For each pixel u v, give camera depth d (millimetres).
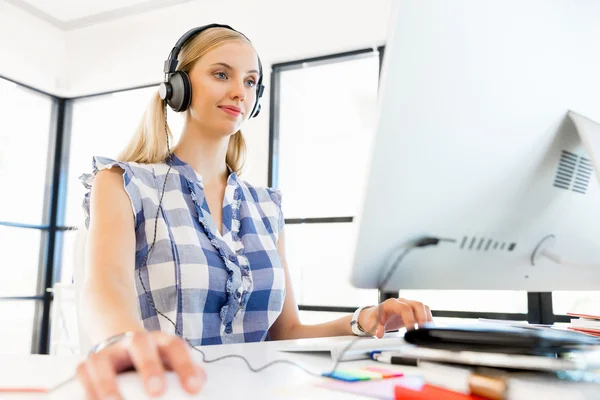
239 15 3646
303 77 3832
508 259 507
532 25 458
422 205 432
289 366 453
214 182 1092
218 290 931
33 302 4168
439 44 403
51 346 3969
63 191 4352
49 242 4285
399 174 413
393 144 403
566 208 526
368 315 747
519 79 454
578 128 488
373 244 430
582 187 527
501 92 444
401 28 387
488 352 404
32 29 3934
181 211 962
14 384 381
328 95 3793
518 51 449
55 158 4352
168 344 349
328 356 525
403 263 452
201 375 333
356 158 3689
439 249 459
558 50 480
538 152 488
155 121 1051
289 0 3518
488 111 440
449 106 417
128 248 810
